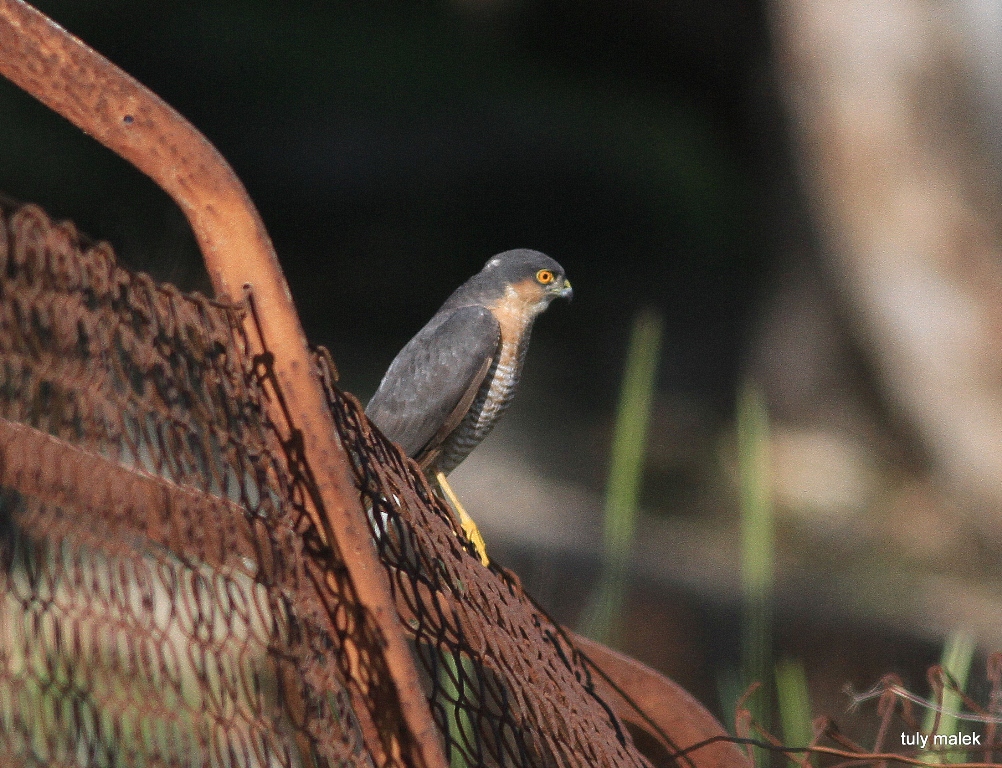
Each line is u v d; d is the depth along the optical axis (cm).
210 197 244
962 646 512
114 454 216
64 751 197
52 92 236
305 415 251
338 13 2645
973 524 1501
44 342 210
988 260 1362
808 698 1138
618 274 2398
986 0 1298
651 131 2567
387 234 2344
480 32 2720
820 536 1576
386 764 266
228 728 218
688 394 2086
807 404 1912
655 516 1603
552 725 302
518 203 2444
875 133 1351
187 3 2488
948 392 1412
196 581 222
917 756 398
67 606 205
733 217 2417
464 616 294
